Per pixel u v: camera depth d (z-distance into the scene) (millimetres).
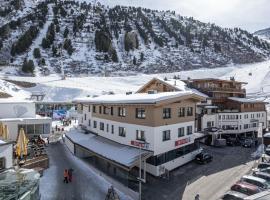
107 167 41281
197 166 44594
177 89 58594
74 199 31156
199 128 63438
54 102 103000
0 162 29609
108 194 30281
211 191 34375
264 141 61469
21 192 21969
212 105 68875
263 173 36625
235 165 45219
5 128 42438
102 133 50406
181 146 43688
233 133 69188
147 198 32312
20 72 188500
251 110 73125
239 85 81938
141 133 40406
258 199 23844
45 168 40344
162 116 39656
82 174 39156
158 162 39281
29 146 45188
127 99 41875
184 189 35031
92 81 166750
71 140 50188
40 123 55625
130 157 36906
